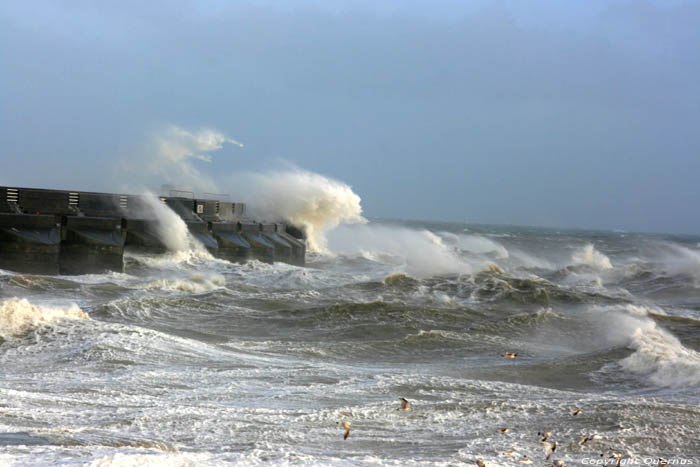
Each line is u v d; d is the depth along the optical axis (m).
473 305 64.69
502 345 48.62
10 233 71.81
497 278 76.75
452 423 27.83
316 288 74.25
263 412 28.23
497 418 28.52
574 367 41.81
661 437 26.08
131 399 29.59
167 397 30.52
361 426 26.98
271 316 55.31
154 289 65.38
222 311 56.25
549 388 37.16
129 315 52.19
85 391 30.62
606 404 30.30
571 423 27.77
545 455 22.28
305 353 43.56
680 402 31.75
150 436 23.81
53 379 32.75
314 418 27.77
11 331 40.84
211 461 19.67
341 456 22.66
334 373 37.16
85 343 39.34
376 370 39.34
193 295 63.12
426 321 55.00
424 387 34.56
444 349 46.78
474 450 24.05
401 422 27.80
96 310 52.28
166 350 39.81
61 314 44.16
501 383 36.16
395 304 58.34
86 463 18.11
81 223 77.81
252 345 44.97
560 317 57.31
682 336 53.66
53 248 73.88
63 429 23.52
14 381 32.00
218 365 37.69
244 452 22.06
